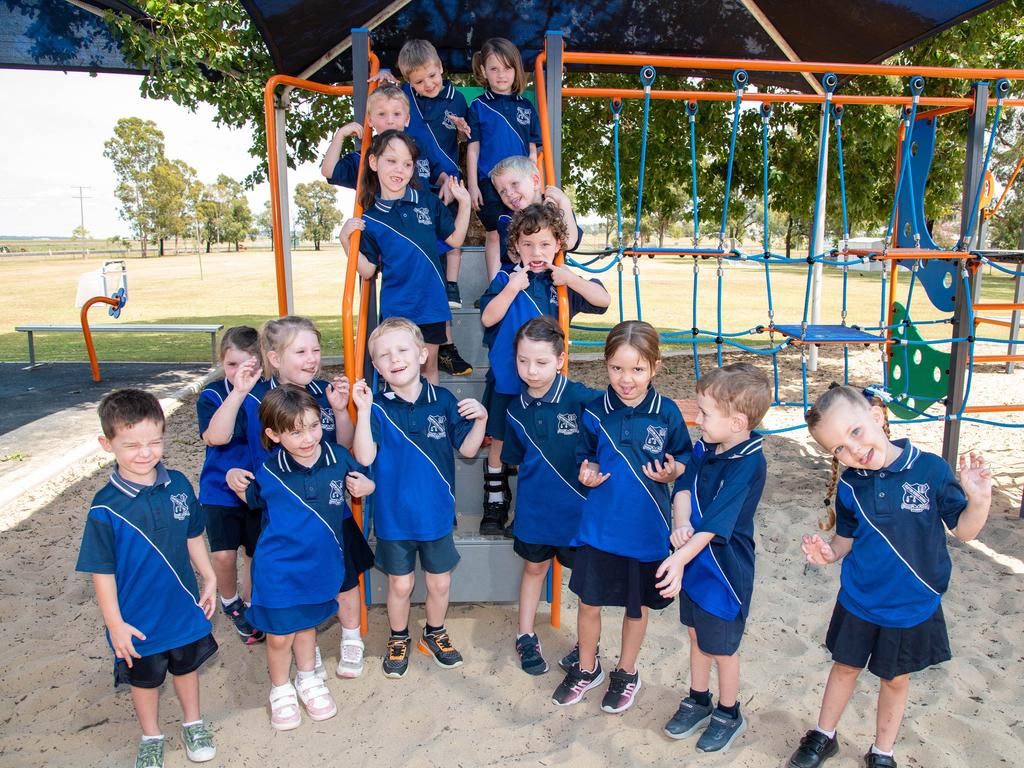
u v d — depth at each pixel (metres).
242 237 93.00
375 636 3.66
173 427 7.14
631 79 9.12
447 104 4.41
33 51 7.23
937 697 3.11
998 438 6.75
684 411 4.40
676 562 2.60
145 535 2.57
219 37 7.60
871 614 2.52
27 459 6.13
